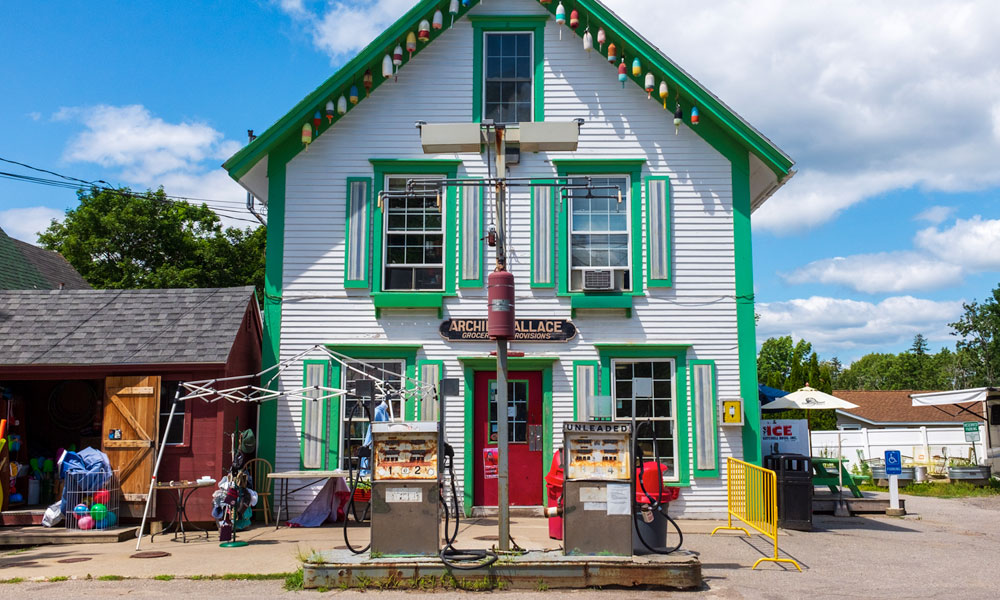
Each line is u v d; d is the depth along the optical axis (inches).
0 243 779.4
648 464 356.5
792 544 414.6
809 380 1047.6
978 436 932.0
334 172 510.0
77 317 488.1
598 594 299.9
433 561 308.0
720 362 498.0
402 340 496.7
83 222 1234.0
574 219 512.7
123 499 444.8
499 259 344.2
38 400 544.4
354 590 303.1
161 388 459.5
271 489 482.9
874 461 909.2
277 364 478.3
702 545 407.8
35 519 440.8
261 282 1322.6
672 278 503.8
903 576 339.0
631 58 518.3
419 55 519.2
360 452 380.8
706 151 513.7
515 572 307.0
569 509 318.3
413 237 509.4
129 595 295.4
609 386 495.8
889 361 3742.6
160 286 1203.9
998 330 2176.4
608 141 513.3
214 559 359.3
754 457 489.1
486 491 488.7
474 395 496.4
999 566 366.3
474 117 513.0
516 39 527.8
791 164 497.7
